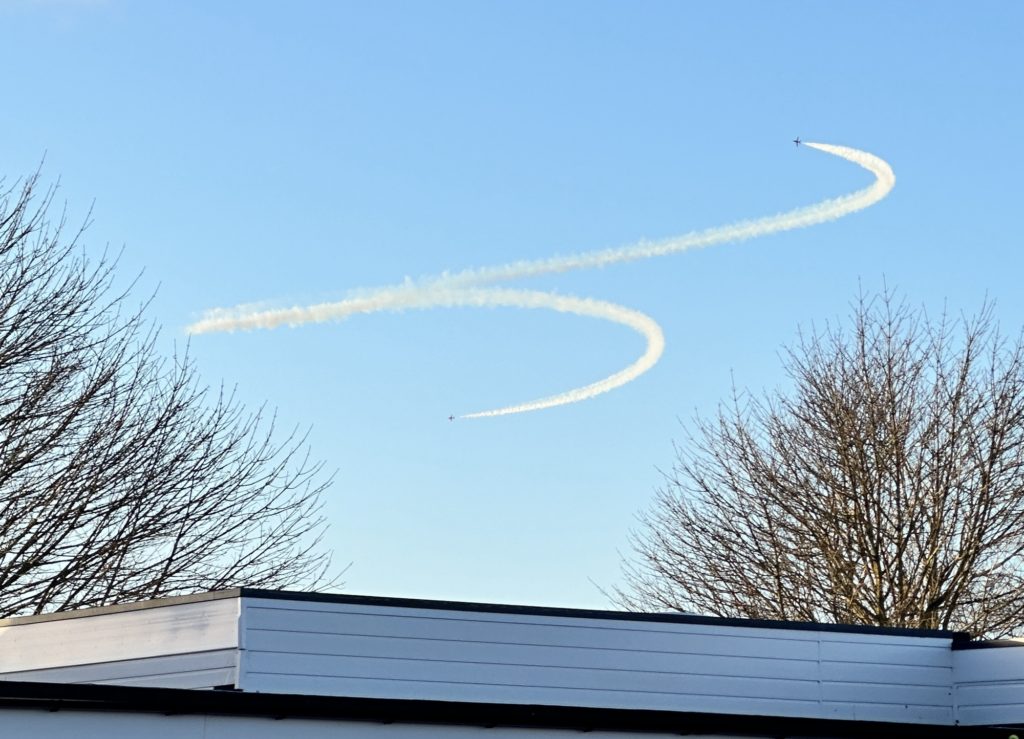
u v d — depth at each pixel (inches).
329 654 507.2
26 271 1014.4
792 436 1310.3
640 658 568.4
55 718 422.9
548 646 550.3
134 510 1015.6
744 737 543.5
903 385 1291.8
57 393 1007.6
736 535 1299.2
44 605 975.0
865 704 612.4
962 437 1255.5
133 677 508.1
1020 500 1226.0
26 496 986.7
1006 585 1213.1
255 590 499.5
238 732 448.5
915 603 1215.6
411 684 519.2
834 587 1242.6
